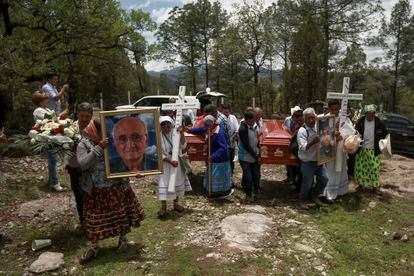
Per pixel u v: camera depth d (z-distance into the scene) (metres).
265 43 36.06
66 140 4.76
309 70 23.84
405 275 4.61
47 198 6.80
